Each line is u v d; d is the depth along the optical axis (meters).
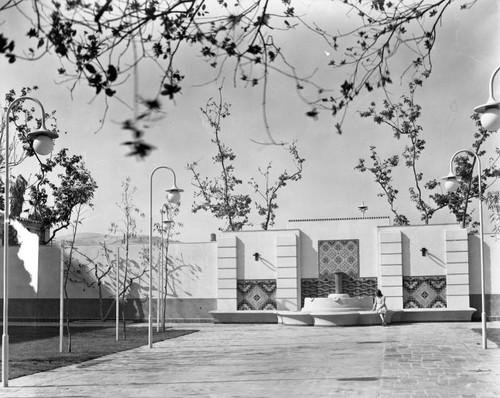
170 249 32.56
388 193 41.81
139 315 32.50
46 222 36.34
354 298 28.98
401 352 17.23
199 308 32.03
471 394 10.70
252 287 31.56
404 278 30.20
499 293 29.64
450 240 29.83
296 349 18.64
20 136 34.12
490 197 32.34
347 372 13.70
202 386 12.15
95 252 33.22
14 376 13.66
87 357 17.03
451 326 26.69
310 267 31.36
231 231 31.95
